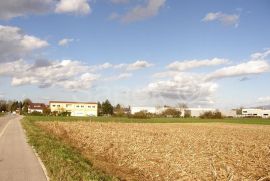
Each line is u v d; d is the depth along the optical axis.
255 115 165.50
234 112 167.38
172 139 32.25
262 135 42.22
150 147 24.47
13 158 18.06
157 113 161.62
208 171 16.05
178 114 154.25
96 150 25.00
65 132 42.47
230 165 17.70
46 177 12.96
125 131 44.19
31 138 29.36
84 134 38.62
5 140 28.89
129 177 15.83
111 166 18.30
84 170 14.23
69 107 155.25
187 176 15.30
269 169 17.12
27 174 13.55
